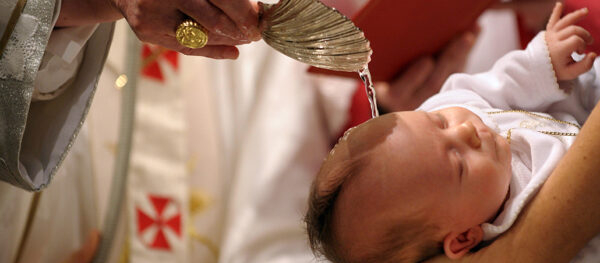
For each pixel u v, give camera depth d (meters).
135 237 2.60
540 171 2.00
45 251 2.41
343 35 1.93
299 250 2.64
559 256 1.95
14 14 2.06
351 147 2.06
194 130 2.73
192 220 2.67
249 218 2.65
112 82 2.58
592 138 1.92
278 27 1.96
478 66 2.57
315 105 2.80
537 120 2.09
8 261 2.32
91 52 2.15
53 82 2.13
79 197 2.47
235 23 1.98
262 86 2.84
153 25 2.00
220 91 2.86
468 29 2.45
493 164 2.03
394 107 2.48
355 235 2.06
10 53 2.05
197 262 2.66
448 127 2.06
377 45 2.31
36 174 2.12
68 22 2.11
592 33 2.30
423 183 2.02
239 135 2.80
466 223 2.03
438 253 2.05
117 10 2.08
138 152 2.63
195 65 2.79
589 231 1.93
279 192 2.67
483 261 1.99
